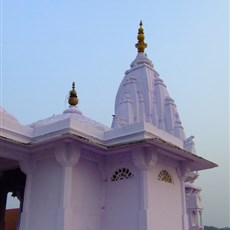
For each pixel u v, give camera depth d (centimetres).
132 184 1247
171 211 1328
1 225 1600
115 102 2989
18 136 1273
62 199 1141
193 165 1514
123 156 1305
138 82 2888
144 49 3178
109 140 1362
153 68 3039
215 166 1503
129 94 2778
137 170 1248
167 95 2897
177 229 1337
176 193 1398
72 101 1966
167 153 1317
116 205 1272
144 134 1273
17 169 1600
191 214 2641
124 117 2605
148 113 2703
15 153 1252
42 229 1174
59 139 1143
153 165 1241
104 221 1285
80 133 1280
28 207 1255
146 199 1186
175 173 1431
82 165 1266
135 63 3053
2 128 1221
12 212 2105
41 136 1293
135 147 1221
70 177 1176
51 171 1232
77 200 1203
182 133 2727
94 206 1277
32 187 1279
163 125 2686
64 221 1109
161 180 1320
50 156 1248
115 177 1320
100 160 1343
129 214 1216
